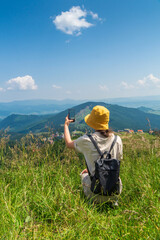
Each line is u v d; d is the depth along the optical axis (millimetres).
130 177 2283
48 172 2219
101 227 1326
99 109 1842
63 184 1935
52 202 1636
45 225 1374
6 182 2145
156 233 1210
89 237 1229
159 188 1866
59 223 1421
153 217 1409
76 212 1463
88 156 1823
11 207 1527
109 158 1769
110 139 1849
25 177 2150
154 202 1574
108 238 1248
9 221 1369
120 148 1863
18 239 1166
